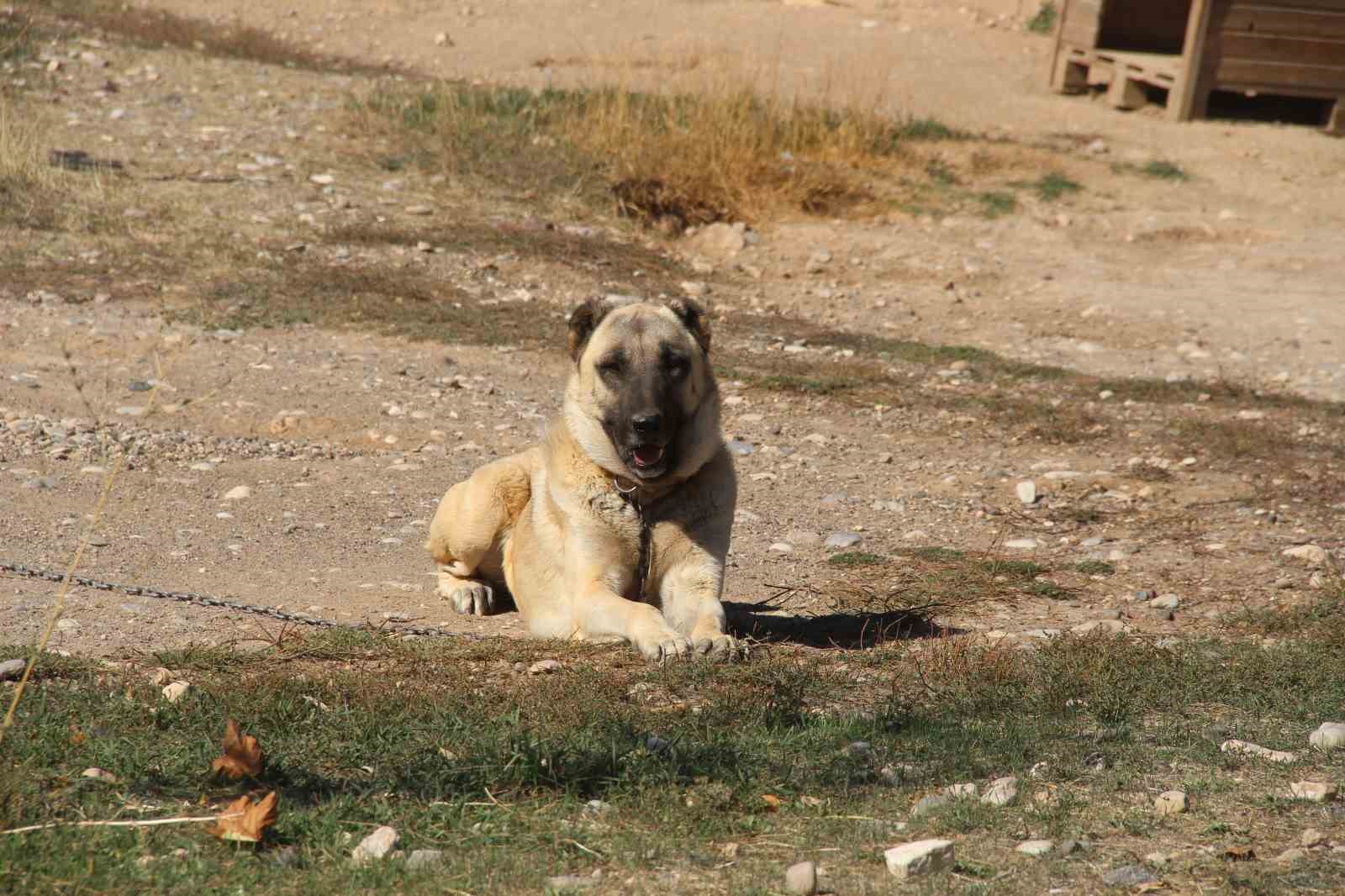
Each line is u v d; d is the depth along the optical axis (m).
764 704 7.94
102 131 28.03
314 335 20.05
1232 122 35.25
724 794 6.50
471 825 6.12
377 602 10.77
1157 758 7.17
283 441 15.63
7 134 25.41
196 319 20.00
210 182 26.06
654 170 28.86
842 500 14.76
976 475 15.91
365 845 5.75
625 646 9.41
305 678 8.14
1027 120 34.97
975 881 5.60
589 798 6.52
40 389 16.41
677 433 9.66
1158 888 5.47
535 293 23.17
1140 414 18.89
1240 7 33.91
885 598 11.15
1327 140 34.25
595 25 41.88
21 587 10.05
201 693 7.65
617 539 9.80
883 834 6.12
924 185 30.89
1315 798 6.48
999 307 25.28
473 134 30.12
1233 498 14.98
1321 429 18.08
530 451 11.38
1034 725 7.76
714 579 9.84
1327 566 12.27
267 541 12.20
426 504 13.78
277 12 42.25
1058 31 37.19
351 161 28.27
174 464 14.39
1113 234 29.20
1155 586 11.80
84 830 5.72
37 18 34.94
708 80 35.00
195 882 5.39
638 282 24.44
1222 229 29.48
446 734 7.25
